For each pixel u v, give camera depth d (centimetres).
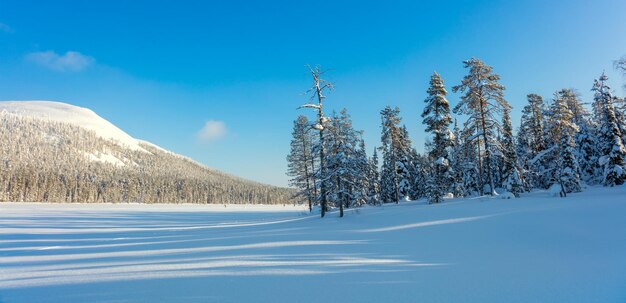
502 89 2694
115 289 598
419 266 761
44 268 834
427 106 3066
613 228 1138
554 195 2545
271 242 1209
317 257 880
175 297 543
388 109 3753
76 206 8412
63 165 13812
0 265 899
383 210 2480
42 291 599
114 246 1288
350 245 1088
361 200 3522
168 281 647
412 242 1122
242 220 3259
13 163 11519
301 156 3919
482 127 2781
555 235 1118
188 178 16900
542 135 3622
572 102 3644
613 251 873
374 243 1119
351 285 602
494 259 835
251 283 623
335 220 2116
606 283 594
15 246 1375
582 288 569
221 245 1179
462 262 803
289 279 649
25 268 845
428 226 1475
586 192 2702
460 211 1877
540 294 540
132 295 559
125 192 12675
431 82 3086
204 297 539
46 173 11369
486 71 2733
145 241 1445
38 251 1191
